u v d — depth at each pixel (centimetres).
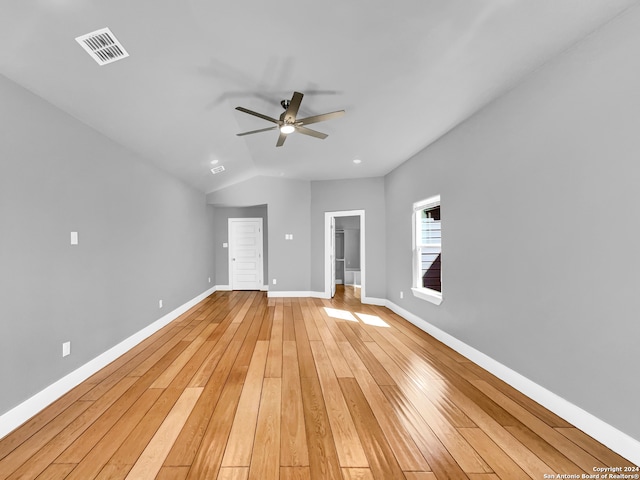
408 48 224
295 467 171
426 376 287
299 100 257
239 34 210
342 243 903
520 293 256
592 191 195
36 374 228
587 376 199
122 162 352
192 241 593
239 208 771
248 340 393
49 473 166
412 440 194
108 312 322
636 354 172
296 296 680
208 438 196
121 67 230
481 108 305
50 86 229
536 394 239
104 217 317
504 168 274
